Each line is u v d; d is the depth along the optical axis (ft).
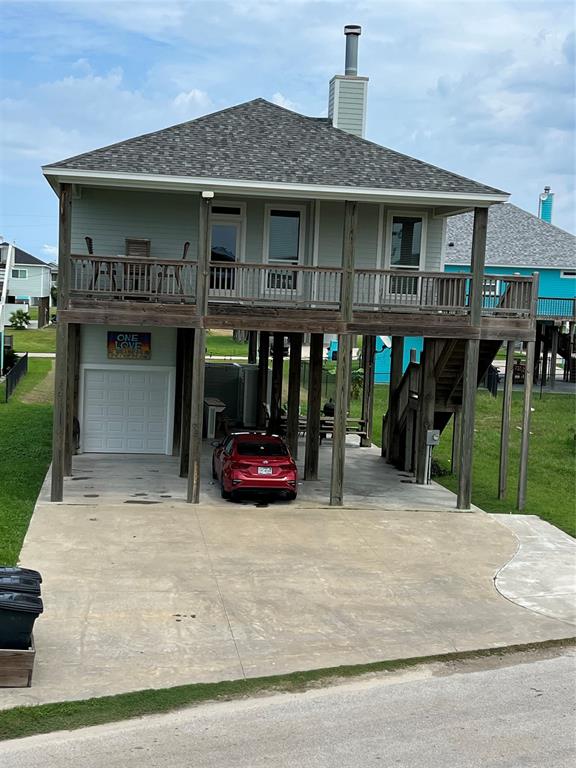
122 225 74.59
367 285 74.49
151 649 36.50
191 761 27.14
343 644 38.17
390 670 35.53
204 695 32.32
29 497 61.62
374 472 78.07
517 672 35.76
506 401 68.64
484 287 65.82
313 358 71.51
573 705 32.45
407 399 79.10
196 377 61.31
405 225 74.28
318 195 60.64
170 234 75.00
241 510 60.80
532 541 56.54
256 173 60.39
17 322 229.25
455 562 51.31
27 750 27.58
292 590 45.01
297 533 55.67
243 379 104.42
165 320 60.85
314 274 72.02
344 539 54.90
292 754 27.81
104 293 60.34
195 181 58.95
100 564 47.42
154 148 62.39
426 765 27.30
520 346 209.77
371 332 62.75
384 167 64.23
